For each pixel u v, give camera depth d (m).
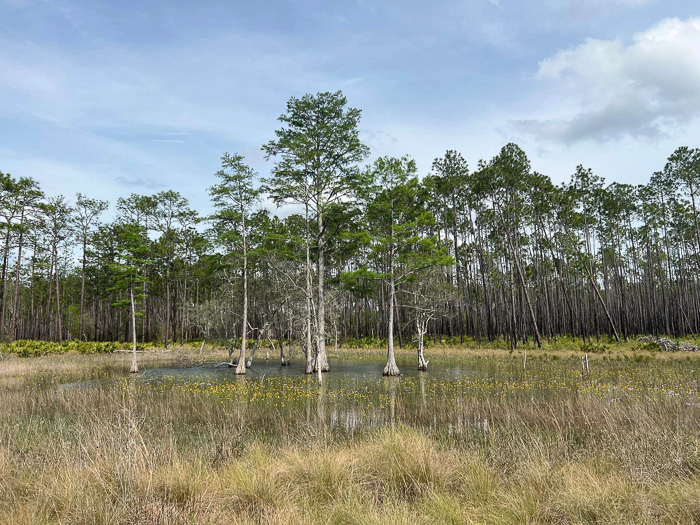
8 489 5.71
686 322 47.12
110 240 46.72
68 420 11.66
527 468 6.04
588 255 46.88
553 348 35.16
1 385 19.30
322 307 27.41
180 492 5.39
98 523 4.49
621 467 6.24
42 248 43.44
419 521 4.57
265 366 30.61
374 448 7.12
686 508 4.52
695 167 40.28
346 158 28.97
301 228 33.28
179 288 53.78
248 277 32.59
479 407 12.52
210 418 12.00
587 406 11.41
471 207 44.31
